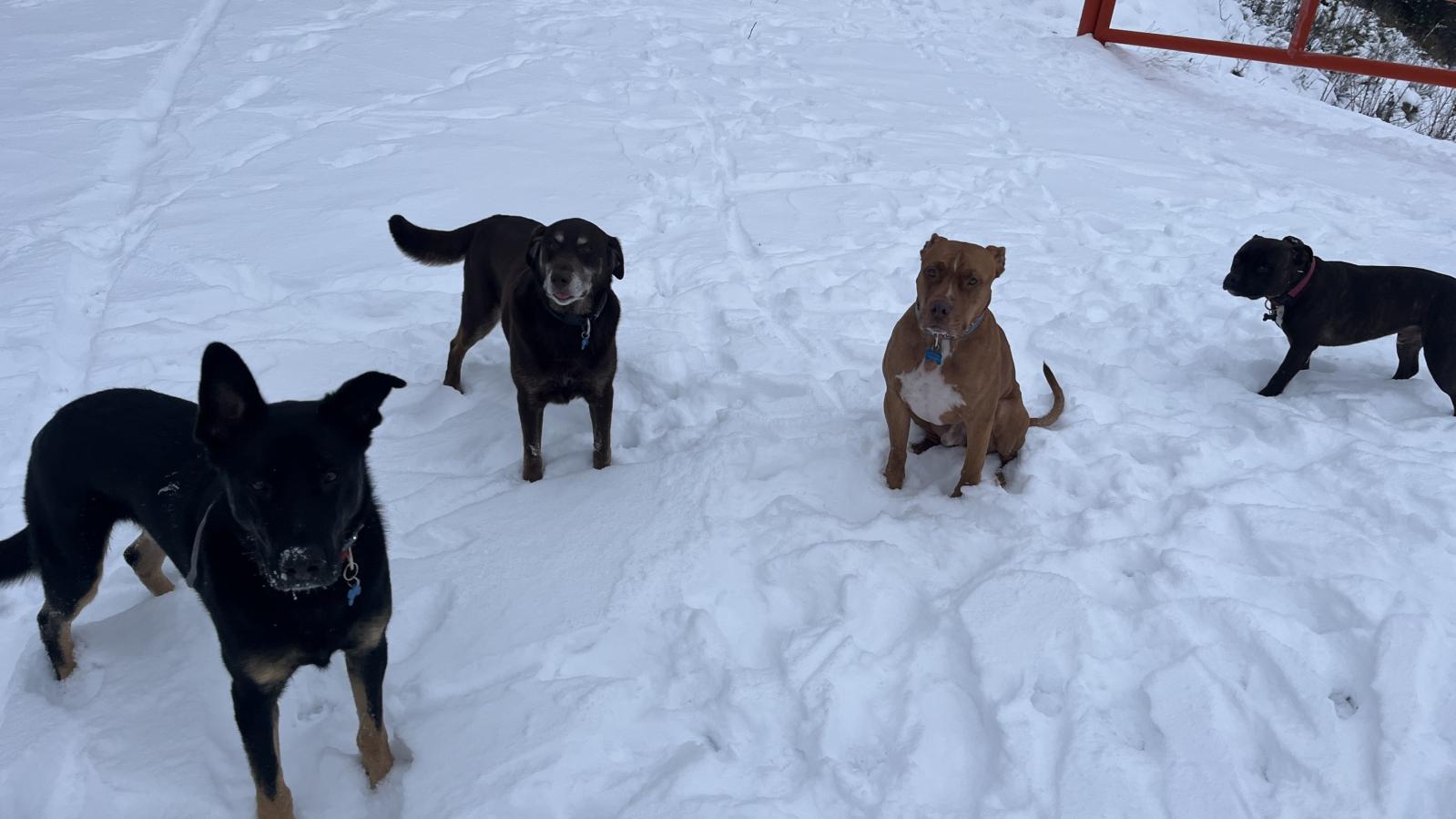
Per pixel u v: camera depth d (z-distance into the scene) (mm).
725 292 6035
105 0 11336
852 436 4684
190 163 7387
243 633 2561
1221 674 3152
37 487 3014
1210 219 7621
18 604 3562
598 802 2809
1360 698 3094
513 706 3068
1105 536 3914
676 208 7281
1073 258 6816
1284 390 5254
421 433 4789
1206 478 4316
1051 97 10734
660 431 4887
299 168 7359
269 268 5984
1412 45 14484
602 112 8938
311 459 2496
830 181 7980
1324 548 3713
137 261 5961
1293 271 4938
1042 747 2959
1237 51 11547
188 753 2959
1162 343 5652
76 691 3201
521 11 11773
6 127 7754
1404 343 5219
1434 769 2826
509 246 4617
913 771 2877
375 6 11461
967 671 3248
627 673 3285
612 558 3729
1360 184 8719
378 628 2789
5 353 4957
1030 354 5570
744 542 3863
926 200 7664
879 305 6070
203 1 11406
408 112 8539
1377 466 4234
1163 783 2826
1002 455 4621
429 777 2889
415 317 5754
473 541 3887
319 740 3094
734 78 10219
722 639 3400
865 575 3643
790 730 3062
